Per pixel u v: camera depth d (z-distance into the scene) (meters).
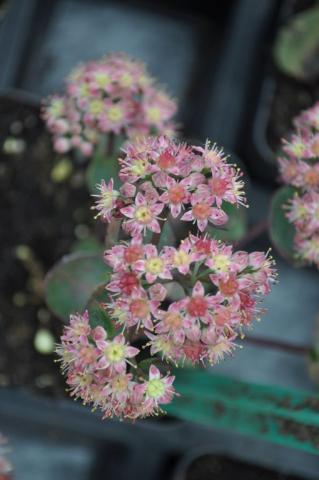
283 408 0.39
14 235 0.47
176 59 0.51
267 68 0.48
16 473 0.45
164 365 0.33
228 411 0.41
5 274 0.46
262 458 0.44
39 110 0.48
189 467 0.44
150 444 0.45
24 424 0.46
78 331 0.32
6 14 0.49
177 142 0.39
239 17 0.48
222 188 0.32
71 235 0.47
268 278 0.33
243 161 0.48
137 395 0.32
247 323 0.33
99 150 0.39
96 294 0.34
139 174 0.32
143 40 0.51
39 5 0.49
